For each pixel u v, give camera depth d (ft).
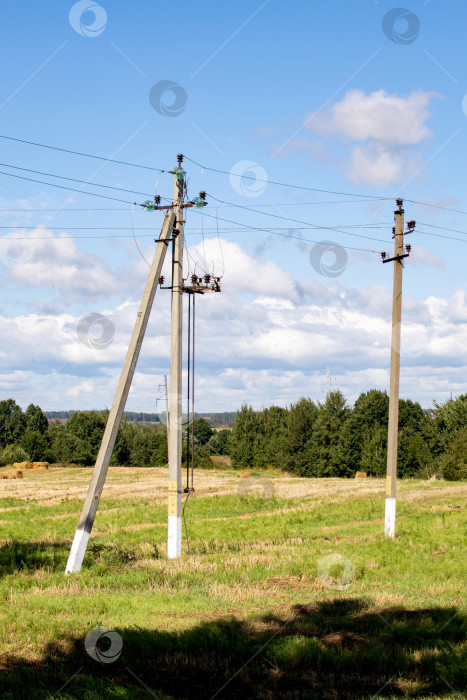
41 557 55.52
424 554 59.31
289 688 28.40
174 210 60.90
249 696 27.30
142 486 162.20
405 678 29.45
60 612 38.55
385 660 31.17
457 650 32.76
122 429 318.86
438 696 27.35
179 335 61.05
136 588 45.85
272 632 35.22
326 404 257.96
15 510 109.29
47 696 25.77
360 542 67.62
